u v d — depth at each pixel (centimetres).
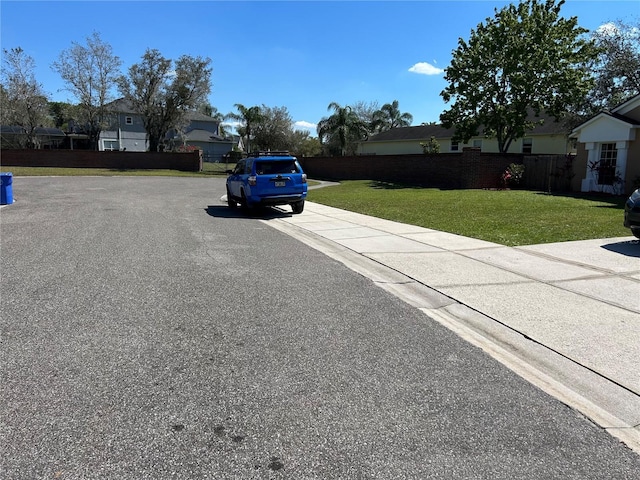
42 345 424
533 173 2281
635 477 260
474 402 338
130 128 5903
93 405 325
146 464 264
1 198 1590
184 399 335
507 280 650
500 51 2488
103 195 1973
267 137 5278
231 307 538
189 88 4356
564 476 260
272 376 373
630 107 1812
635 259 749
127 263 747
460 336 463
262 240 989
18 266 719
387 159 3039
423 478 257
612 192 1862
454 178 2433
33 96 4528
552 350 425
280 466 265
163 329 466
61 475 254
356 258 816
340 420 312
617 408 331
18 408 320
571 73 2430
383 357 412
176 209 1538
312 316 514
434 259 786
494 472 262
